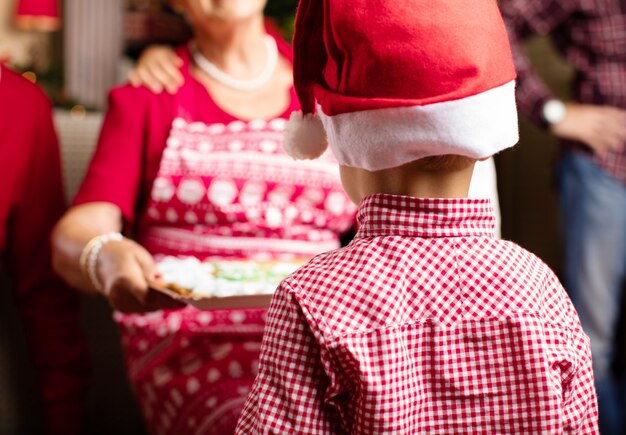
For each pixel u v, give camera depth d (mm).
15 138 1807
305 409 979
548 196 3473
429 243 1016
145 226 1743
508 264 1022
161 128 1726
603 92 2762
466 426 984
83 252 1544
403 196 1025
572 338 1044
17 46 6234
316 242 1741
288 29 3385
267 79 1791
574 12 2764
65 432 1926
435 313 989
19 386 1946
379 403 950
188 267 1442
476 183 1597
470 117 984
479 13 1010
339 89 1033
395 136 986
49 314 1896
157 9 5754
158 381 1609
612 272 2801
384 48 984
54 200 1895
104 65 5777
